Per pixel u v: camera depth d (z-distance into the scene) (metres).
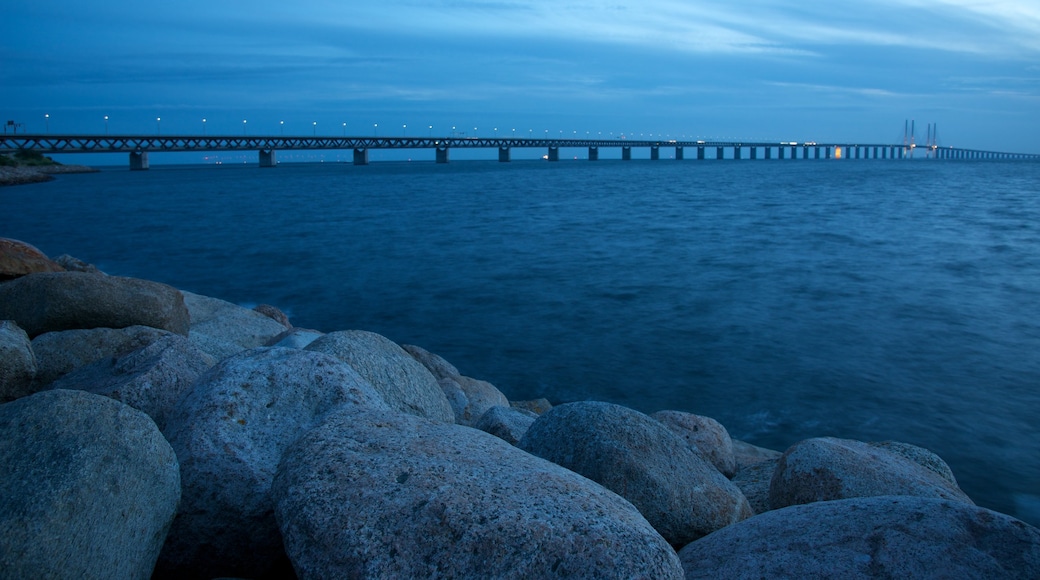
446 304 22.53
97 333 7.56
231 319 11.01
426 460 3.56
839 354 16.89
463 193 79.19
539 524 3.07
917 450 7.07
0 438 3.47
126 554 3.40
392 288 25.19
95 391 5.40
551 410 5.57
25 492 3.21
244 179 121.19
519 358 16.75
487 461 3.63
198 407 4.47
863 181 105.50
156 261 31.59
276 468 4.18
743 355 16.84
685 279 26.44
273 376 4.68
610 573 2.92
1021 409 13.53
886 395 14.25
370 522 3.19
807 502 5.19
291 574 4.39
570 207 59.41
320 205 63.16
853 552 3.56
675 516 4.83
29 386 6.25
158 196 76.69
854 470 5.19
